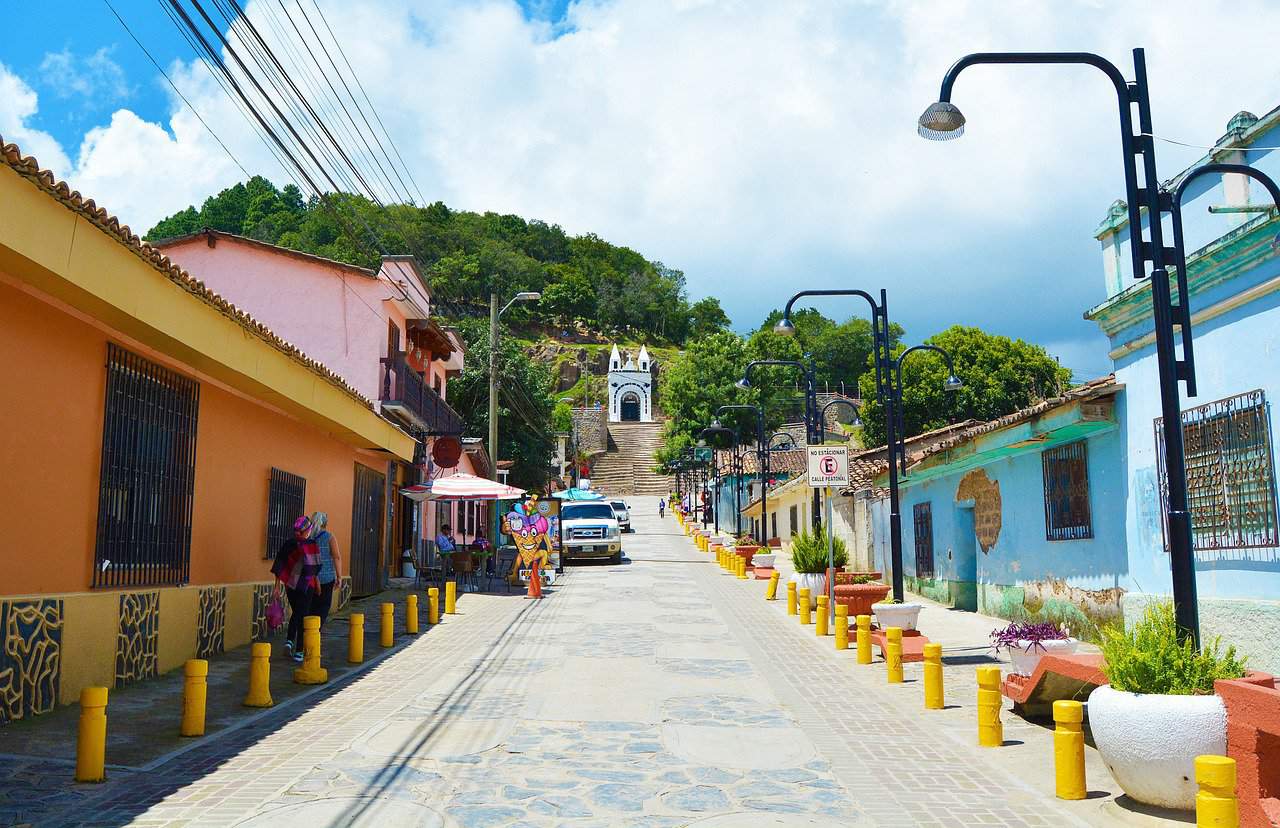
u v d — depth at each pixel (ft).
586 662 39.27
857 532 92.73
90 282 25.88
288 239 221.25
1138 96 24.77
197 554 38.24
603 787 21.18
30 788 20.27
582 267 526.57
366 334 76.69
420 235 388.98
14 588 26.58
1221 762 16.08
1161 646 20.39
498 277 426.51
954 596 62.03
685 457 215.31
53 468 28.43
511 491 75.51
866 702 31.63
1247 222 29.14
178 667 35.94
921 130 26.50
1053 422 41.34
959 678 36.42
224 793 20.26
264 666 30.07
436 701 30.86
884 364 51.06
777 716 29.19
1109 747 19.69
